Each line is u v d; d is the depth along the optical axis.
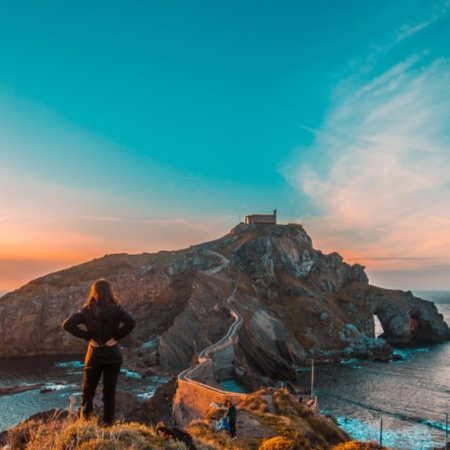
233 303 143.38
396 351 161.38
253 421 26.45
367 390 97.38
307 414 31.25
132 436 7.75
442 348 169.62
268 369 115.12
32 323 159.12
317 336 151.75
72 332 7.60
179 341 134.50
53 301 164.00
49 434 7.56
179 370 122.50
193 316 144.75
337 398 90.19
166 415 68.56
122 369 126.12
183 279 184.75
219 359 103.69
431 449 61.56
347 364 133.38
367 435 67.12
